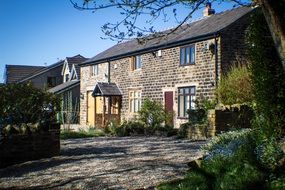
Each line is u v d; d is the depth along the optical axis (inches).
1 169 387.5
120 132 767.7
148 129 758.5
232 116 574.2
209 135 584.1
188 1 299.0
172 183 273.4
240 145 295.6
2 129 424.8
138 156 415.5
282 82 274.4
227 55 816.9
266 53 280.4
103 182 306.7
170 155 408.5
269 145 266.7
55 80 1923.0
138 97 1074.1
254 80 289.1
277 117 275.1
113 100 1187.3
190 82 885.2
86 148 514.3
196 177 265.7
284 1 225.3
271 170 251.4
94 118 1274.6
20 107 454.9
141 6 297.6
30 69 2138.3
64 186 305.6
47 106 472.4
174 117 924.6
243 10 883.4
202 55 855.7
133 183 297.7
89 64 1328.7
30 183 322.0
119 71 1159.6
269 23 227.6
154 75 1007.6
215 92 706.2
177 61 929.5
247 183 237.3
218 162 275.0
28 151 430.6
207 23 953.5
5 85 450.9
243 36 835.4
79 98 1529.3
